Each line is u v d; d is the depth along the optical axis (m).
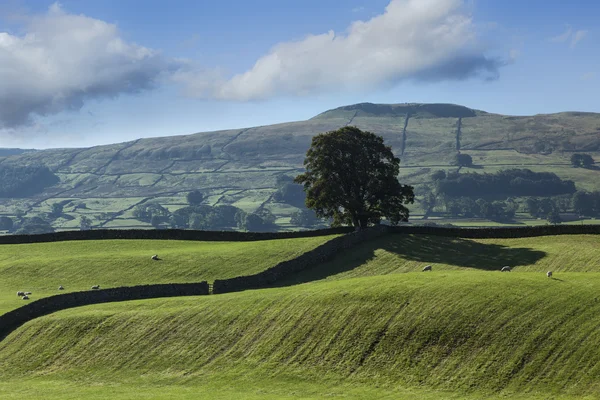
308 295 60.41
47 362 54.66
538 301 53.06
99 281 80.38
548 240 88.75
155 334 57.31
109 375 52.06
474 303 53.78
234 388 48.22
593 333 48.00
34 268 85.94
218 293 73.56
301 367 50.47
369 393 45.72
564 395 42.78
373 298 57.00
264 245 94.31
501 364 46.78
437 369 47.66
